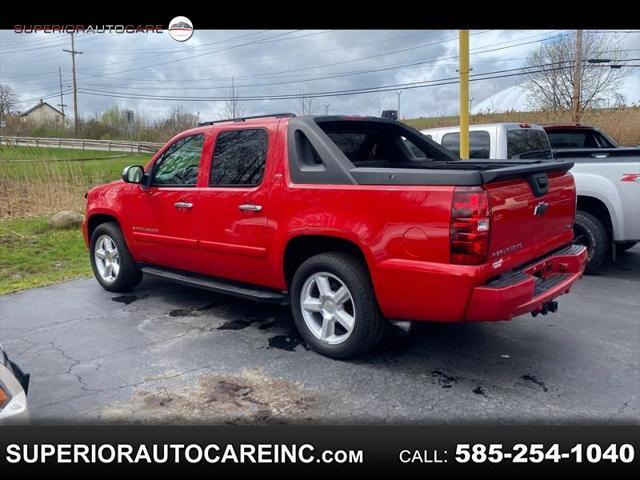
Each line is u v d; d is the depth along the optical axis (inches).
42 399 148.4
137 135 1998.0
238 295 193.3
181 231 208.4
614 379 154.9
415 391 149.4
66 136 2180.1
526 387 150.8
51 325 208.8
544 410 138.9
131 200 229.3
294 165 171.2
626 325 198.7
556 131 371.9
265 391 150.9
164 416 139.2
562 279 170.2
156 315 217.6
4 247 381.7
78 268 313.7
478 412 138.4
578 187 266.1
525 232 156.0
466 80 304.5
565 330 194.1
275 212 174.9
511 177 148.6
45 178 621.6
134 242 231.6
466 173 136.9
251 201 181.5
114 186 240.5
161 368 166.7
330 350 169.6
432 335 190.2
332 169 161.8
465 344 182.1
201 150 202.5
